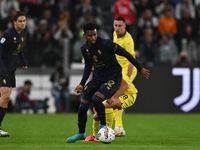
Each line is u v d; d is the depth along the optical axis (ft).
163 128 98.99
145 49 161.17
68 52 143.33
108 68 61.93
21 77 143.33
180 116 131.03
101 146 58.65
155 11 189.47
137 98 138.72
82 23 172.14
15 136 77.61
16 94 143.13
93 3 186.70
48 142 66.03
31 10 181.37
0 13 177.88
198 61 158.81
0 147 57.06
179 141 70.18
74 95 143.74
